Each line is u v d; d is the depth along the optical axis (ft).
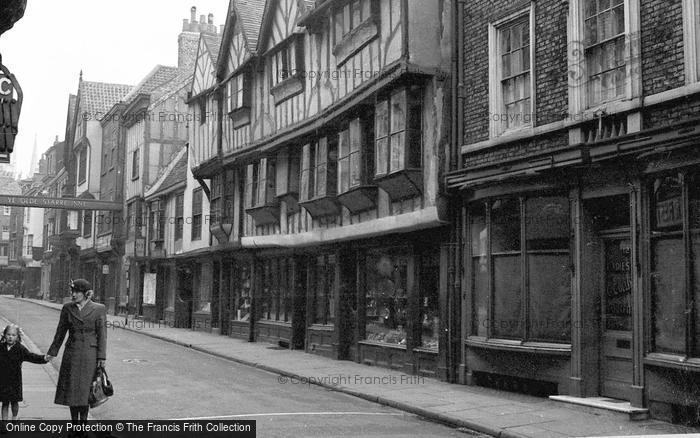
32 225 200.13
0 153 20.16
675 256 26.30
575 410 29.01
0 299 181.27
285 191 57.52
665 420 26.23
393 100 40.91
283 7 57.98
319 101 51.13
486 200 35.81
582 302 30.30
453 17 38.99
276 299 62.80
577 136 30.66
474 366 36.35
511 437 24.68
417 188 39.32
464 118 38.27
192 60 112.27
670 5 26.86
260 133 61.36
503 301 34.78
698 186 25.55
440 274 39.04
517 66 35.22
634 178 27.86
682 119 26.18
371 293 47.70
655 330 26.96
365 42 43.86
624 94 28.78
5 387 24.29
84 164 135.44
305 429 26.02
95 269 131.13
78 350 23.29
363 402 33.24
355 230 45.88
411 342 41.75
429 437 25.25
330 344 51.83
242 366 48.14
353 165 46.24
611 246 30.42
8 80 20.29
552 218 32.07
